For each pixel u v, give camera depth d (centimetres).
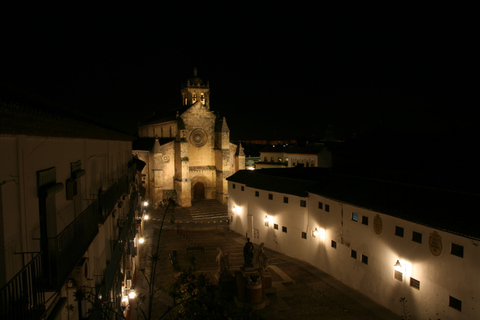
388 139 4856
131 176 3044
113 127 1781
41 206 844
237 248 4541
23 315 654
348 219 3269
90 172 1421
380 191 3092
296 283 3338
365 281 3039
